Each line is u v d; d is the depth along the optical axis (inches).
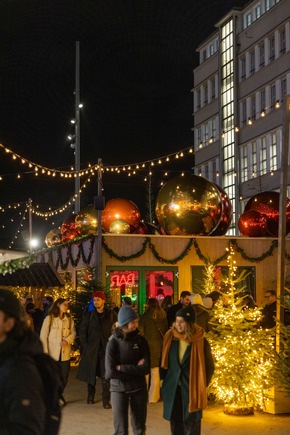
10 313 128.3
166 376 296.7
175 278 764.6
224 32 2034.9
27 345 127.7
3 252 224.7
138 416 304.2
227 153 2014.0
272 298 511.8
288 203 855.7
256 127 1862.7
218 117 2069.4
